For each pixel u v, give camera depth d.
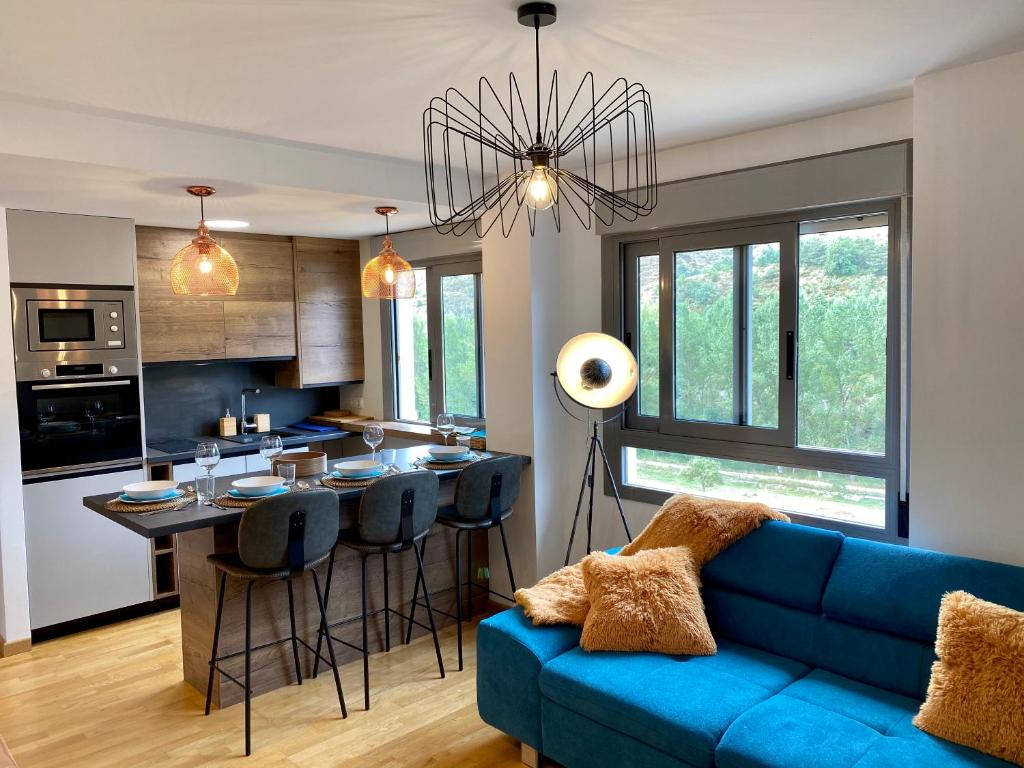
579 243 4.28
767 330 3.63
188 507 3.19
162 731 3.12
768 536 3.02
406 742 3.02
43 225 3.98
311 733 3.09
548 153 2.17
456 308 5.04
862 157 3.15
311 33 2.21
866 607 2.64
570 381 3.71
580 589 3.11
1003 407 2.67
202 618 3.40
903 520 3.19
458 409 5.11
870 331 3.29
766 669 2.71
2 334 3.85
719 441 3.82
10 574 3.91
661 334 4.02
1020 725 2.09
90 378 4.17
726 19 2.19
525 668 2.82
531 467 4.21
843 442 3.40
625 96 2.91
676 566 2.98
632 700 2.48
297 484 3.52
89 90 2.71
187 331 4.82
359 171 3.84
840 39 2.38
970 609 2.33
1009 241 2.62
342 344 5.62
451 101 2.91
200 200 3.83
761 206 3.50
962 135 2.69
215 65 2.46
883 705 2.45
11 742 3.05
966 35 2.37
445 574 4.23
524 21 2.12
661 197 3.88
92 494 4.21
